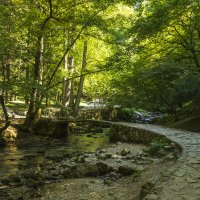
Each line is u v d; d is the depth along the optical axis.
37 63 18.11
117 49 17.75
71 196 7.57
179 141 11.98
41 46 18.33
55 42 20.39
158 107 22.31
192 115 20.19
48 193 7.93
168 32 20.09
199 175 6.45
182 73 19.89
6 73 17.41
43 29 17.09
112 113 28.78
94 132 24.08
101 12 19.12
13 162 12.32
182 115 21.67
